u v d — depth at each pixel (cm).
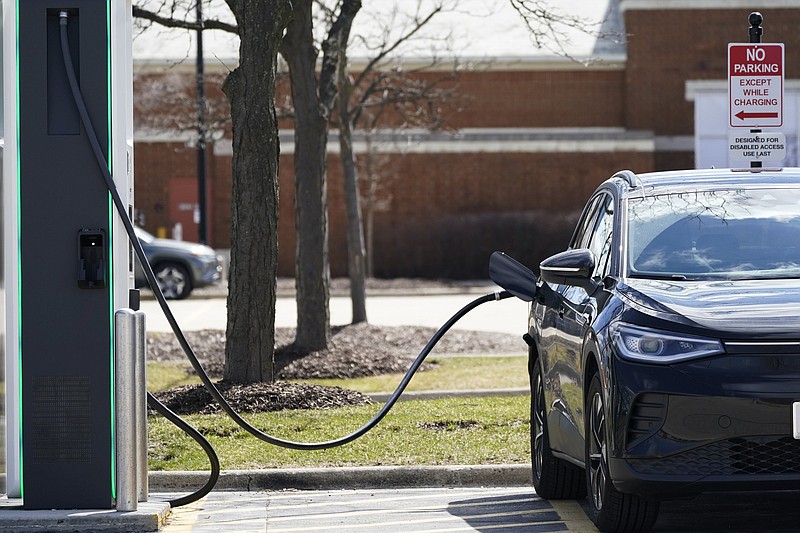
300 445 1231
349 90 3216
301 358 2430
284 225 6138
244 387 1869
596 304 1109
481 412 1775
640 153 6209
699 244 1153
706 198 1209
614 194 1247
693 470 976
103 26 1145
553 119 6366
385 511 1245
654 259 1142
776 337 977
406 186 6209
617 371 1002
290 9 1908
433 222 6184
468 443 1546
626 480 991
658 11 6281
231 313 1927
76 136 1145
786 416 965
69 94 1148
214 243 6216
